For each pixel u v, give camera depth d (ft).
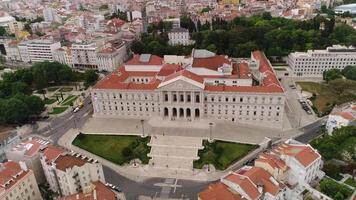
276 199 415.44
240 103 648.38
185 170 527.40
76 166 442.50
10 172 436.35
